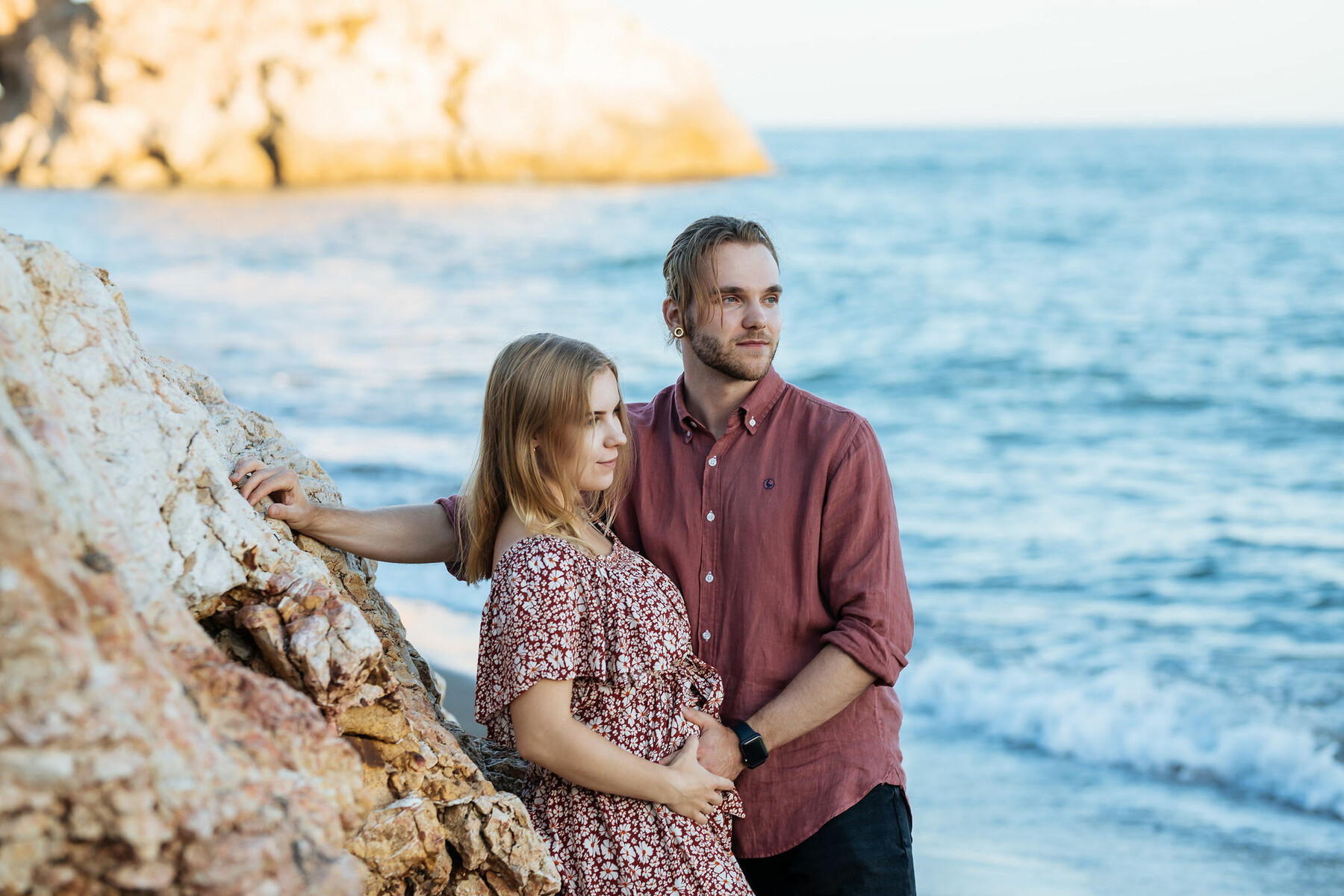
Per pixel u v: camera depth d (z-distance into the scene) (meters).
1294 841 4.79
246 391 13.36
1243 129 138.75
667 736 2.46
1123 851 4.62
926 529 9.88
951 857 4.52
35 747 1.31
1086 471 11.64
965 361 17.02
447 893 2.18
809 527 2.75
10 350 1.65
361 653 2.04
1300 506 10.30
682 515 2.82
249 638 2.11
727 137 47.75
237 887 1.46
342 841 1.80
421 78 41.44
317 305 20.09
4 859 1.33
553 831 2.38
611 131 44.09
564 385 2.43
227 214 32.00
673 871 2.34
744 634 2.76
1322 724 5.86
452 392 13.74
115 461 1.96
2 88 42.91
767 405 2.83
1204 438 12.88
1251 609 7.89
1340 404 14.06
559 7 43.91
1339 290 22.06
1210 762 5.61
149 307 18.91
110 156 39.47
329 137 40.25
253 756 1.69
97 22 39.81
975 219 34.97
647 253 27.05
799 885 2.71
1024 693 6.39
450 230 30.27
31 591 1.33
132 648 1.48
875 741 2.78
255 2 39.84
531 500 2.47
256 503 2.37
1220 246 28.22
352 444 11.09
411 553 2.68
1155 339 18.23
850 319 20.64
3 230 2.00
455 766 2.29
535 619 2.29
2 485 1.32
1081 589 8.36
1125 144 88.38
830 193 42.97
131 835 1.38
